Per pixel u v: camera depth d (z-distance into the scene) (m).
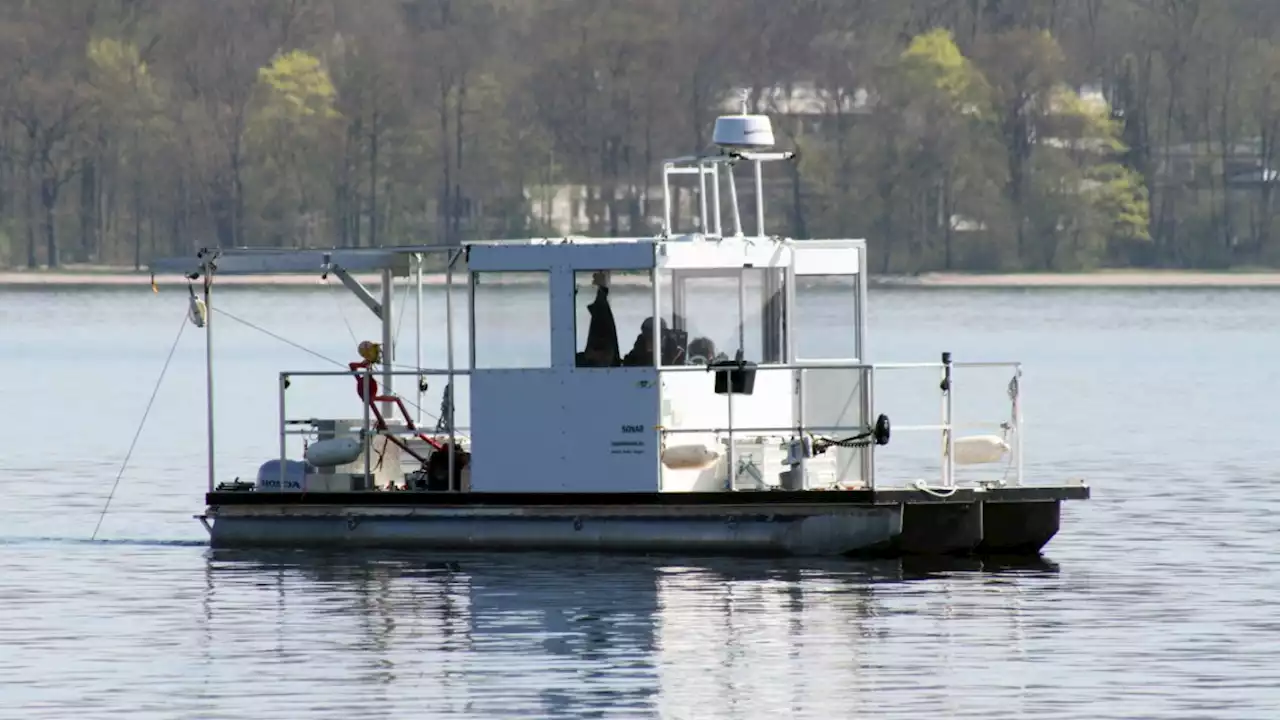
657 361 96.19
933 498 96.69
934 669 77.00
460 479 100.81
